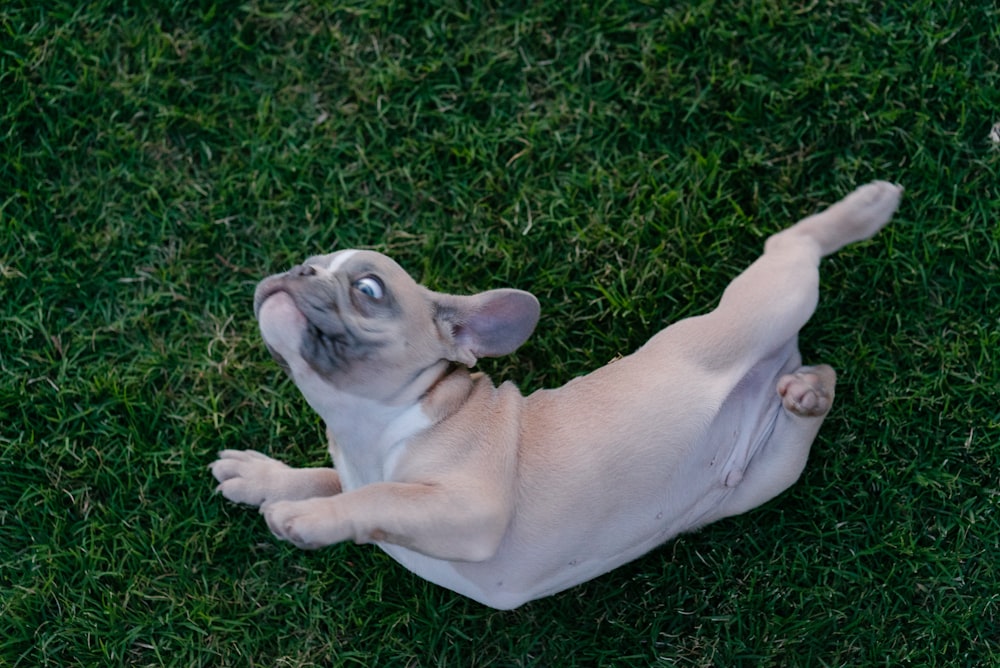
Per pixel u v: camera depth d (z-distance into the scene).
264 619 1.25
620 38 1.32
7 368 1.27
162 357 1.28
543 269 1.28
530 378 1.27
